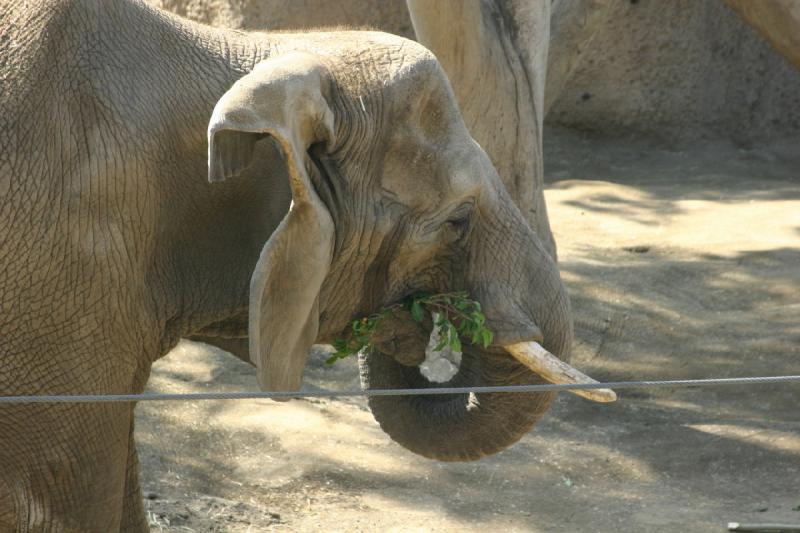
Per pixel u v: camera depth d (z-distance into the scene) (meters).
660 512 11.09
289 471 11.36
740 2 14.75
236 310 6.80
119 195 6.27
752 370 14.94
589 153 25.78
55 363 6.24
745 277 17.88
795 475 11.91
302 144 6.40
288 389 6.57
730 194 22.98
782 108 26.58
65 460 6.38
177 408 12.47
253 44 6.91
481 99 11.48
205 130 6.55
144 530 7.70
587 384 6.03
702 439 12.76
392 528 10.38
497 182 7.45
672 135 26.42
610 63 26.08
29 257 6.11
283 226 6.33
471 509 10.98
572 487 11.68
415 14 11.12
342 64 6.90
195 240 6.66
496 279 7.33
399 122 6.93
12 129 6.09
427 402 8.09
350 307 7.26
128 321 6.39
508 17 11.69
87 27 6.38
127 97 6.35
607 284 17.34
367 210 6.92
